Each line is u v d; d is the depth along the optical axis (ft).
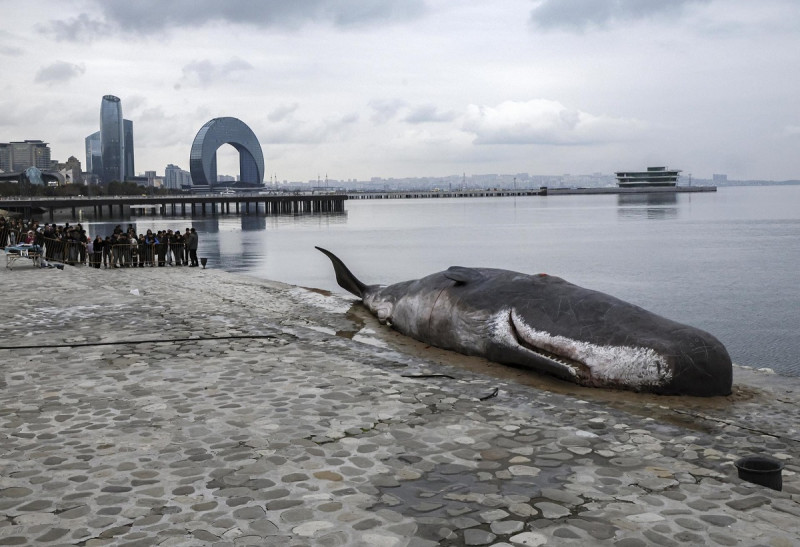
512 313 39.27
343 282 63.98
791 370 57.47
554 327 36.96
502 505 17.57
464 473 19.76
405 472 19.80
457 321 41.93
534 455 21.31
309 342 41.83
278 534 15.96
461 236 240.53
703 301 94.07
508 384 32.45
